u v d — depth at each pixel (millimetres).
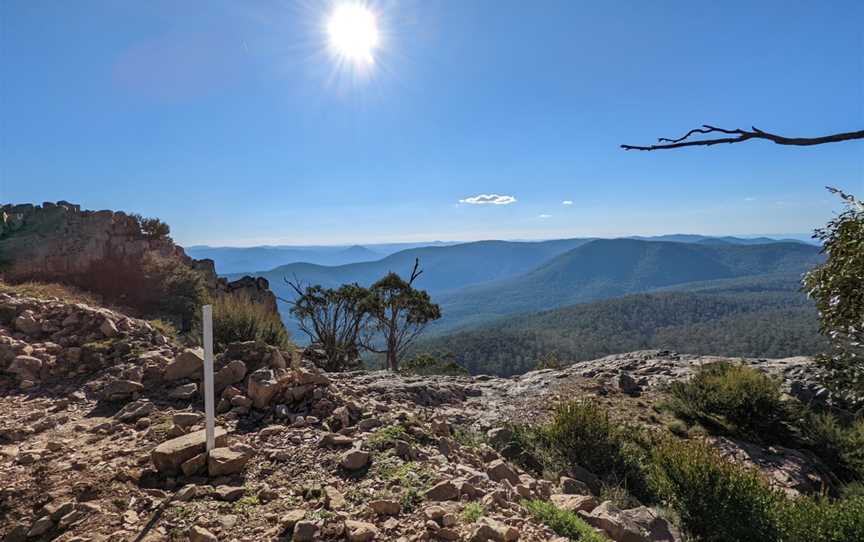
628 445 6871
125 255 20828
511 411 8812
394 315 27484
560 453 6363
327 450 4508
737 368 9961
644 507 4969
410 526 3270
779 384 9625
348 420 5402
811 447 8398
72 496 3393
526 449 6512
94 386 5926
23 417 5020
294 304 25359
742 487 5008
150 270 20078
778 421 8773
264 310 10953
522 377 12867
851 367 4852
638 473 6098
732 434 8602
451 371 27469
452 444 5215
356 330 25812
